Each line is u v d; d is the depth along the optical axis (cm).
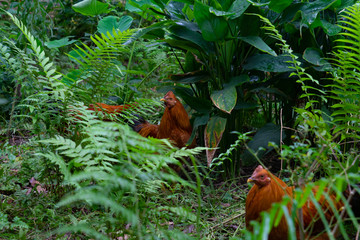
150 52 647
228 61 397
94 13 481
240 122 415
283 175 407
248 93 436
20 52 323
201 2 366
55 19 734
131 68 638
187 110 467
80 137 297
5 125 466
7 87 508
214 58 409
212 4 380
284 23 381
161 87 448
